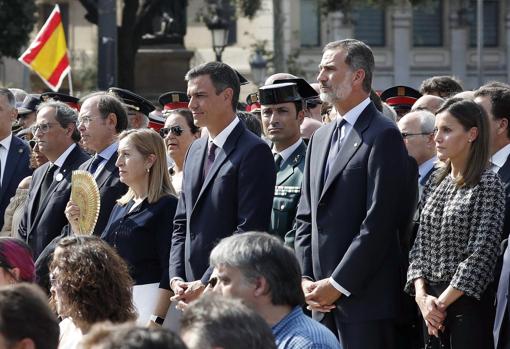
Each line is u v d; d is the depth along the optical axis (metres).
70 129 14.22
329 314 11.09
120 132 13.57
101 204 13.12
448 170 11.02
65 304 9.59
